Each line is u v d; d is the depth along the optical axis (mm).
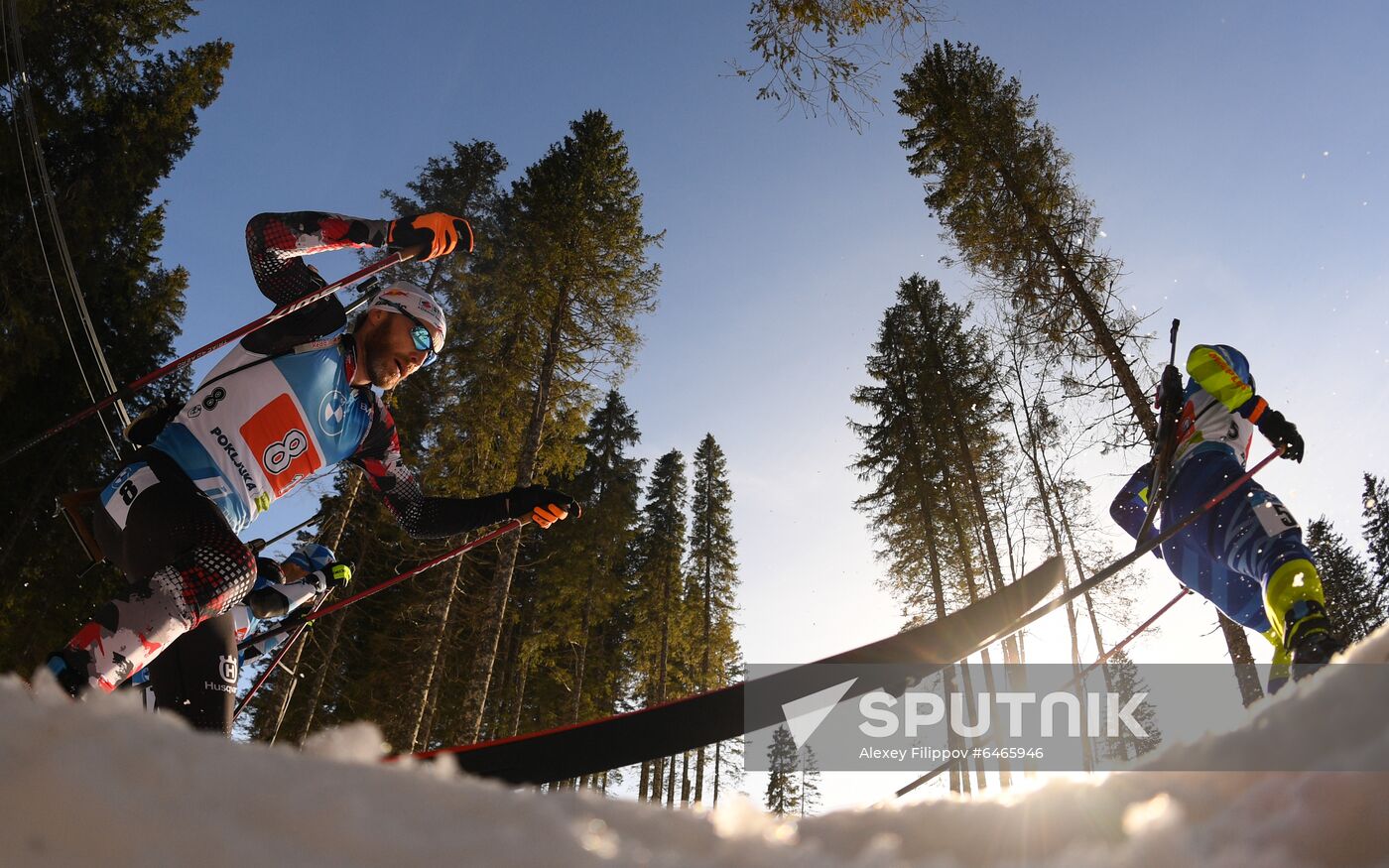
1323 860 180
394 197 21266
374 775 211
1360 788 187
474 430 16297
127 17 16266
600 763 1584
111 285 16000
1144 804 239
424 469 16922
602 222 17469
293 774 193
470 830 183
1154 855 198
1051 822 252
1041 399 17438
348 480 14734
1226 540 2324
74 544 15203
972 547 20422
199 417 2232
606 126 18562
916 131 16344
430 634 15266
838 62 6730
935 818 282
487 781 238
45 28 14750
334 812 167
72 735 166
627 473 32125
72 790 141
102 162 15797
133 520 2076
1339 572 30922
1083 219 13469
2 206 13977
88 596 15148
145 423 2240
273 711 14102
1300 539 2172
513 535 15461
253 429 2285
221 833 143
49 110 14422
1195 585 2539
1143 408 11719
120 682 1767
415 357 2514
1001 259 14125
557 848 186
